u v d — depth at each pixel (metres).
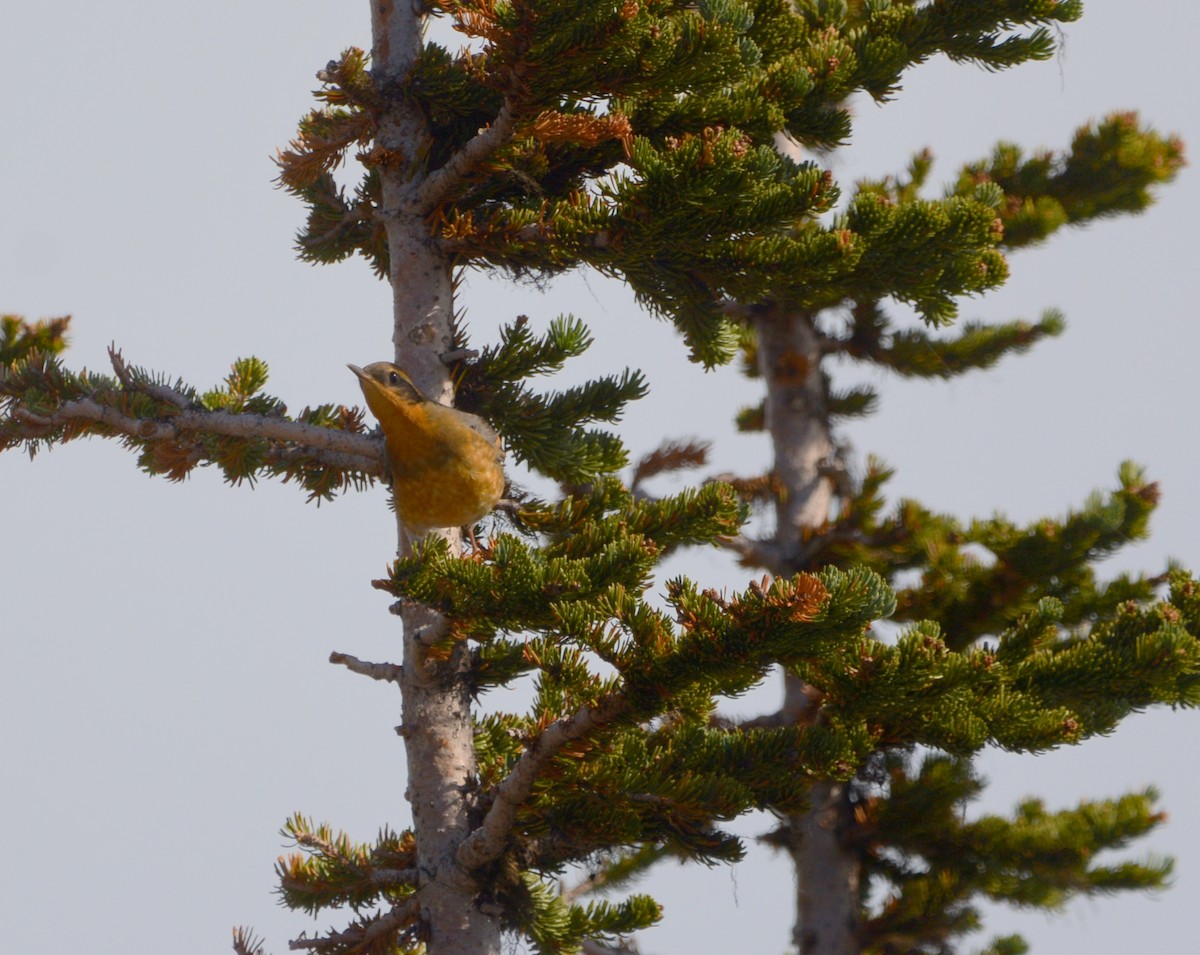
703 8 15.34
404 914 15.87
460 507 15.24
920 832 27.50
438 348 16.39
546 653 12.88
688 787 14.30
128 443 17.45
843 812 28.55
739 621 11.52
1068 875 27.11
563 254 15.55
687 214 14.81
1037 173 32.41
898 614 27.64
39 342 20.52
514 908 15.70
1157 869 27.14
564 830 15.09
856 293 17.73
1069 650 17.42
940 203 17.09
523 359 17.16
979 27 19.55
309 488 17.69
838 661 14.13
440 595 12.59
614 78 14.33
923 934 27.59
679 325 17.16
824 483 31.95
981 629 27.41
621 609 12.09
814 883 28.33
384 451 15.43
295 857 17.19
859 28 20.12
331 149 16.70
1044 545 26.80
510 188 16.91
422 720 15.77
